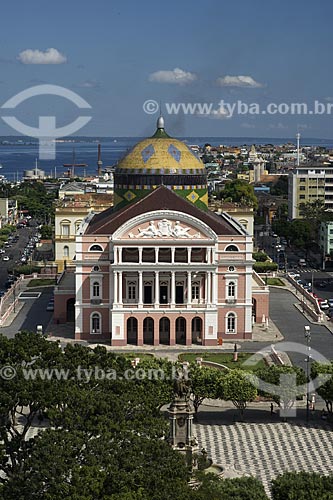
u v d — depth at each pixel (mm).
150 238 191250
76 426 97500
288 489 96312
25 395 103750
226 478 104062
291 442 136375
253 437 138250
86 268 195125
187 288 193750
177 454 96375
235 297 196875
